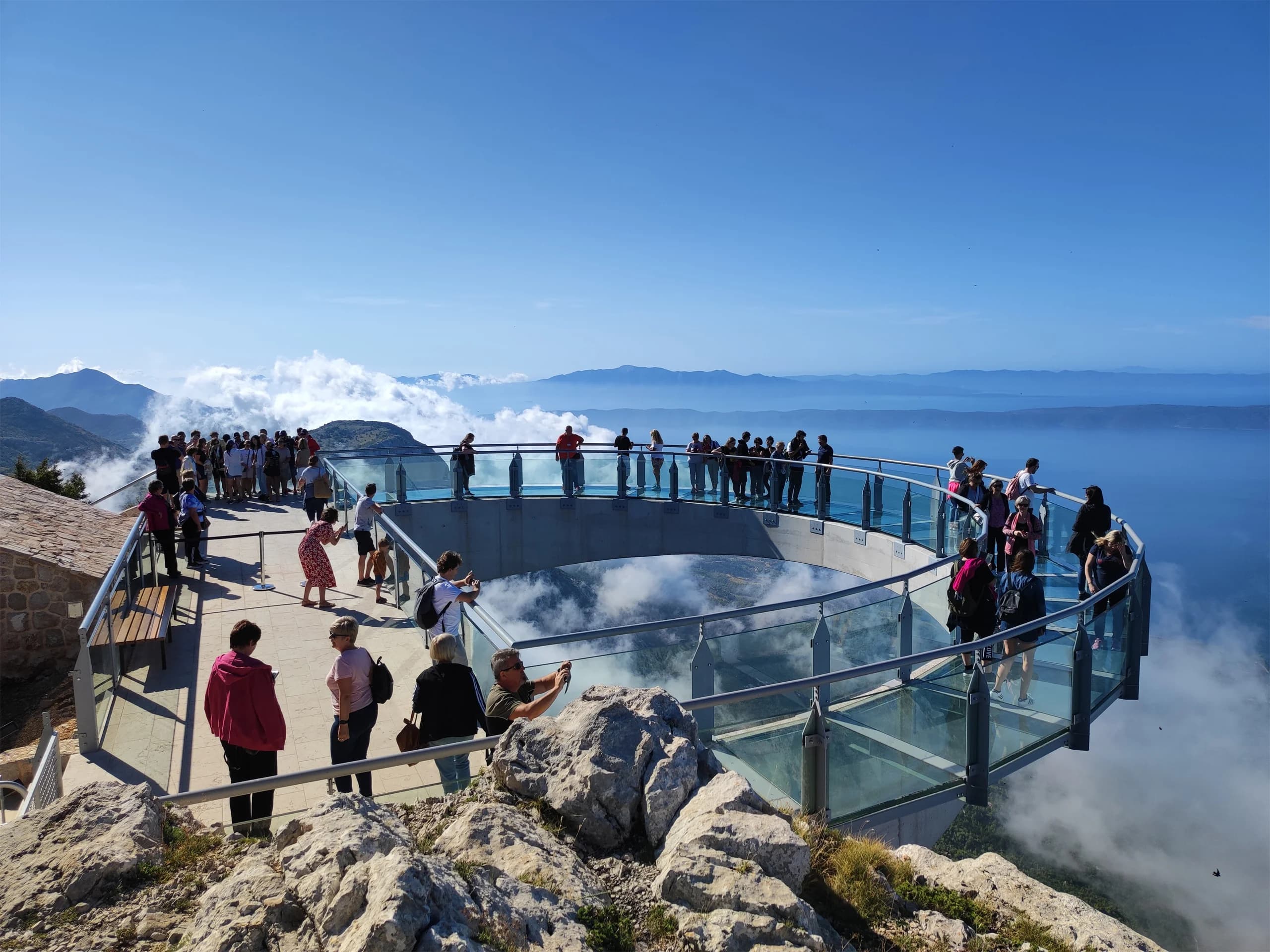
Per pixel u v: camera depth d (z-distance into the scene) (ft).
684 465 68.08
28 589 46.47
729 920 11.09
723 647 23.89
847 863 13.76
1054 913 13.37
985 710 23.12
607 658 21.42
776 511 62.85
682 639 25.85
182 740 26.08
